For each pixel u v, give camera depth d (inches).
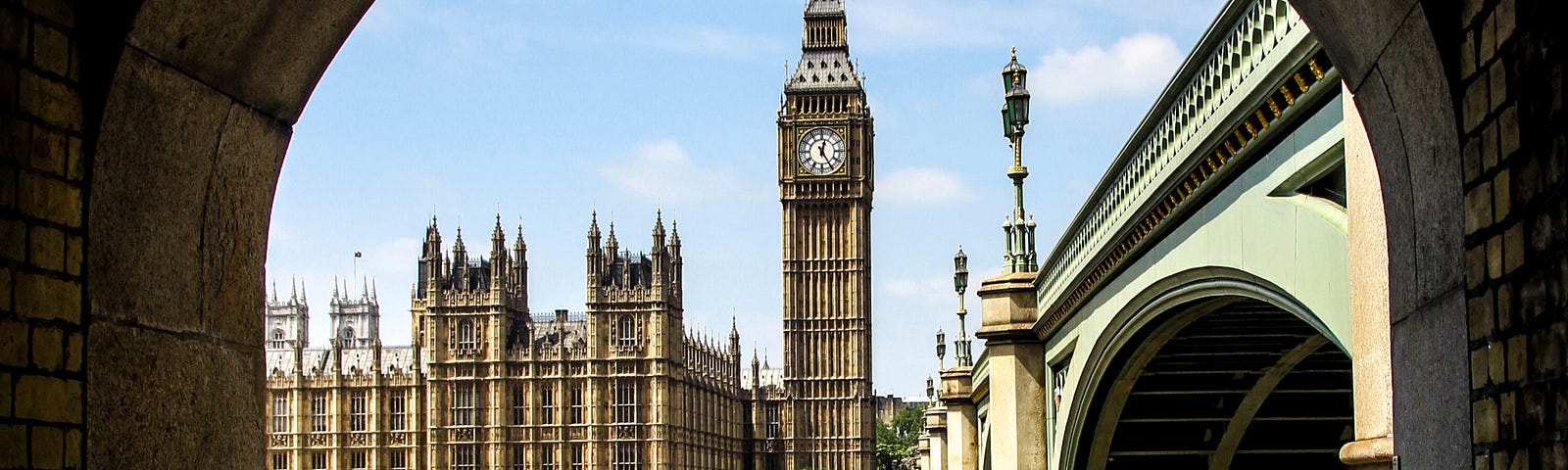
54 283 389.1
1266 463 1376.7
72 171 398.0
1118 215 940.6
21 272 374.0
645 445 6909.5
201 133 459.2
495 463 6855.3
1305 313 616.1
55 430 386.6
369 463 6958.7
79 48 402.0
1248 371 1169.4
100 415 408.5
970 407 1961.1
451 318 6958.7
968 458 1947.6
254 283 507.5
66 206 395.2
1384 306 497.4
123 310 422.6
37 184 382.3
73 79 398.3
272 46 473.7
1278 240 629.0
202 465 463.2
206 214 471.2
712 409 7829.7
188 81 442.0
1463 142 387.9
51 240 388.2
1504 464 368.2
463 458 6860.2
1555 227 331.3
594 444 6889.8
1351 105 523.5
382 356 7337.6
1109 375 1125.1
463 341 6929.1
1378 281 502.0
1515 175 353.4
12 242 370.3
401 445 6993.1
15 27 371.6
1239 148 668.1
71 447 394.0
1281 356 1116.5
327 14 483.2
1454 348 403.5
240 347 495.8
